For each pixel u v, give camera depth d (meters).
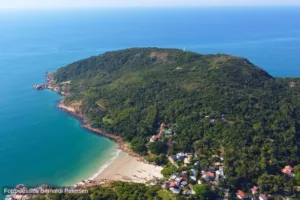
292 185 119.75
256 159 132.50
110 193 118.62
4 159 151.12
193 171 130.25
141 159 150.88
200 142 149.00
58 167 145.38
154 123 173.25
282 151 136.00
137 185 125.00
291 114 161.25
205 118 163.88
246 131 147.38
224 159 134.62
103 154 157.12
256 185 122.44
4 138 172.75
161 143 153.62
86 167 145.62
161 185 124.69
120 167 144.75
